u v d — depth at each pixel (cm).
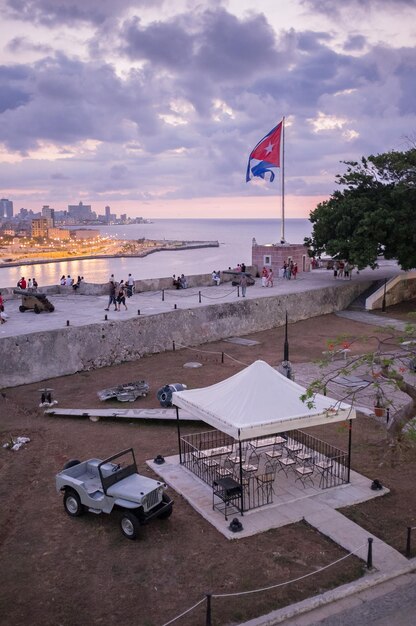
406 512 1334
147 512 1219
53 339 2588
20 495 1439
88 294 4000
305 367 2661
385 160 4166
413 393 1455
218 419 1361
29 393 2366
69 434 1886
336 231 4203
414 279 4422
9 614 992
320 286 4078
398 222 3938
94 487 1309
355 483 1470
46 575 1102
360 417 1997
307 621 976
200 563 1132
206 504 1355
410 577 1101
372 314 3941
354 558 1147
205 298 3650
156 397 2258
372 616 988
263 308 3584
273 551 1174
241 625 952
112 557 1158
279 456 1530
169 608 1002
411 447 1541
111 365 2803
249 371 1471
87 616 985
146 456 1677
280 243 5016
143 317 2959
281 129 4675
